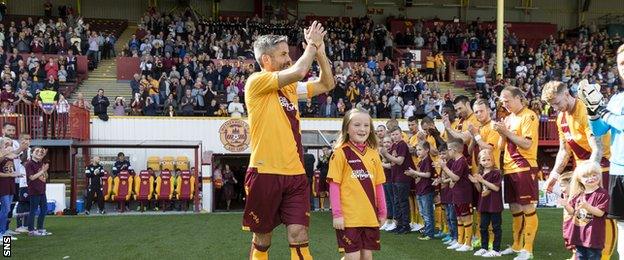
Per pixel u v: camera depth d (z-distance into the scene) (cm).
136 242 923
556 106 598
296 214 424
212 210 1591
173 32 2750
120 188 1553
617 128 438
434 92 2255
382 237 944
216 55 2520
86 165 1700
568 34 3684
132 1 3466
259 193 423
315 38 416
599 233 518
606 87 2559
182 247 867
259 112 423
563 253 772
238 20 3167
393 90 2278
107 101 1933
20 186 1053
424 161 927
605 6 3881
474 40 3134
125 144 1614
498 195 755
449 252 795
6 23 3022
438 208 979
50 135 1648
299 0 3628
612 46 3362
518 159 719
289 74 410
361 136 517
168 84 2092
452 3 3791
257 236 443
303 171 436
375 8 3709
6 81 2003
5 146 942
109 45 2681
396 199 995
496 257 748
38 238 978
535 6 3859
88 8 3419
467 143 838
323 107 2030
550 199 1562
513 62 2831
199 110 2017
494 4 3812
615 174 486
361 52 2823
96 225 1188
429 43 3189
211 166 1608
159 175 1595
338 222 504
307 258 429
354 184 510
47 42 2416
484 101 770
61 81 2231
